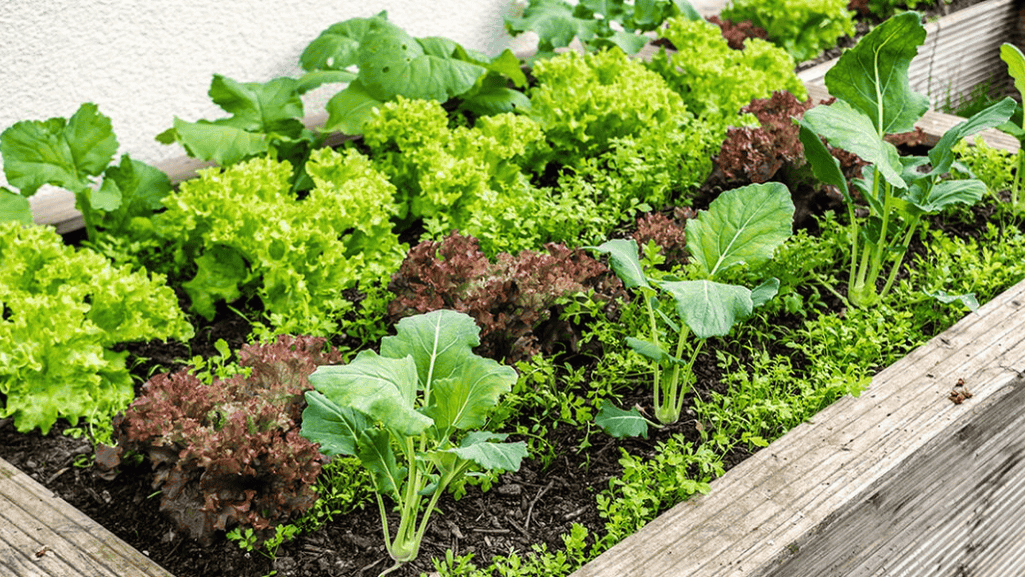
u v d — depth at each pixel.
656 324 2.14
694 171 2.49
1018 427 2.07
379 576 1.85
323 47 2.53
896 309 2.22
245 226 2.19
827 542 1.86
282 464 1.86
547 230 2.32
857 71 2.19
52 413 2.02
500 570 1.83
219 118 2.52
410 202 2.43
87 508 1.93
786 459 1.92
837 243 2.29
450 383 1.83
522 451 1.79
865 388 2.02
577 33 2.75
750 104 2.56
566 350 2.14
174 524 1.89
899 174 2.10
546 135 2.55
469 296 2.06
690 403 2.08
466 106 2.65
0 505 1.88
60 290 2.06
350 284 2.25
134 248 2.26
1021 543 2.18
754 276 2.20
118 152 2.50
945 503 2.01
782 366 2.05
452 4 2.85
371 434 1.85
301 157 2.48
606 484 1.97
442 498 1.95
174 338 2.21
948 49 3.33
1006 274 2.24
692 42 2.81
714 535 1.83
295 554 1.88
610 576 1.78
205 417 1.90
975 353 2.08
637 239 2.25
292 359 1.94
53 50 2.37
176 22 2.49
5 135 2.16
